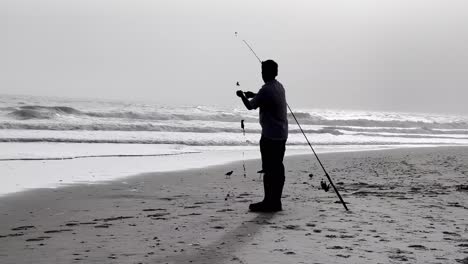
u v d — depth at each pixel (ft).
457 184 29.22
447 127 178.81
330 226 15.64
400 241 13.44
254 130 99.55
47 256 11.78
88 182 29.91
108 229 15.28
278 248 12.56
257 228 15.30
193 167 41.86
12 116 101.81
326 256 11.73
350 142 90.07
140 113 122.83
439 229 15.23
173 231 14.87
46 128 80.84
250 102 17.78
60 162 42.45
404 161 50.72
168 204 20.97
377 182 30.37
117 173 35.53
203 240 13.53
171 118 126.82
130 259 11.43
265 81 18.63
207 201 21.91
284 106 18.37
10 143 59.98
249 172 37.99
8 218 17.61
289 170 39.34
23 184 28.37
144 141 70.79
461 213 18.34
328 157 55.83
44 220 17.15
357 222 16.38
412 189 26.35
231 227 15.48
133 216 17.79
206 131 95.25
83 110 122.31
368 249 12.48
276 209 18.74
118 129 87.71
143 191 25.89
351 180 31.65
